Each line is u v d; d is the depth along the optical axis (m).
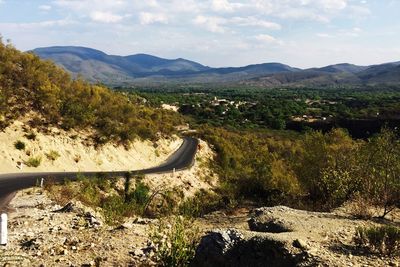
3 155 30.78
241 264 8.17
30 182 25.59
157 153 50.22
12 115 34.31
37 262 9.22
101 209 16.41
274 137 89.94
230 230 8.82
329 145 19.61
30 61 42.28
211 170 46.50
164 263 8.33
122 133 45.66
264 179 22.81
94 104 46.84
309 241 8.42
